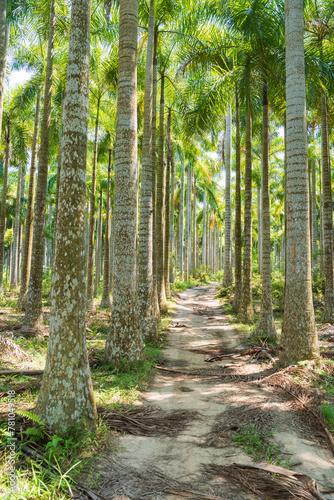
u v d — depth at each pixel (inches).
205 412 180.9
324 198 462.0
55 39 472.4
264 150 406.6
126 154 267.7
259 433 152.0
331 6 423.2
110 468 126.3
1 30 335.0
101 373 239.5
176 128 666.8
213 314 576.7
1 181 980.6
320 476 122.9
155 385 227.1
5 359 243.9
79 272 153.5
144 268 359.9
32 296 375.9
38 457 120.3
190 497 109.8
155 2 444.8
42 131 383.6
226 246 803.4
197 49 456.8
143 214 364.8
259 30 377.1
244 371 255.4
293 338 255.3
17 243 841.5
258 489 114.3
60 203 153.9
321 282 627.8
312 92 379.2
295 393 200.2
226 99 473.4
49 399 144.2
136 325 263.9
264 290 376.5
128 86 270.8
